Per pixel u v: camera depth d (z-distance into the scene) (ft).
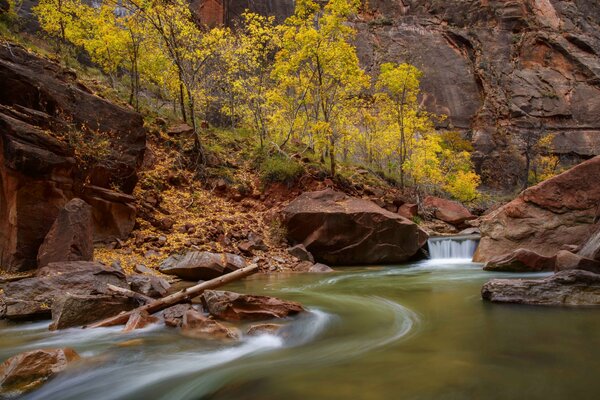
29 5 78.54
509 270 35.96
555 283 23.49
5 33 57.16
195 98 68.28
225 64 70.38
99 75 72.95
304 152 68.49
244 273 26.03
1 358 15.19
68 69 45.44
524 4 191.01
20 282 21.24
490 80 172.45
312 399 11.60
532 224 40.98
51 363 13.37
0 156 27.61
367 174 76.48
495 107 167.02
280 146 64.28
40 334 18.10
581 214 38.96
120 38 57.47
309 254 43.62
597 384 12.06
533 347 15.65
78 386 12.98
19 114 29.45
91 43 58.54
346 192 61.16
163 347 16.52
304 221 45.16
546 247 39.47
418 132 98.22
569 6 197.98
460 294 27.50
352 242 45.24
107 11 58.23
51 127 31.78
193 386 13.08
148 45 61.57
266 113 71.56
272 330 18.20
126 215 36.65
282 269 39.73
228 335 17.52
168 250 35.70
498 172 152.15
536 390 11.70
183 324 18.54
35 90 32.12
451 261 49.34
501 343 16.29
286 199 53.57
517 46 182.09
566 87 170.71
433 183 90.74
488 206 116.16
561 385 12.03
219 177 52.80
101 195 34.50
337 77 63.67
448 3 194.29
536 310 21.71
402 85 77.66
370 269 42.29
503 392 11.61
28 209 27.84
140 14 53.78
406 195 77.77
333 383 12.78
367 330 19.33
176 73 63.16
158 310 21.38
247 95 70.49
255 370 14.20
